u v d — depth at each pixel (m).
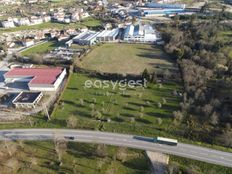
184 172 100.56
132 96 150.50
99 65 188.50
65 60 196.25
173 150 110.88
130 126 126.25
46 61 197.88
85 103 146.62
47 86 159.38
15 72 175.88
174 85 158.75
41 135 124.31
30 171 105.00
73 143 117.75
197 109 131.88
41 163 108.25
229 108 131.75
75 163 107.12
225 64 175.25
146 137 118.88
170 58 196.25
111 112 137.38
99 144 115.69
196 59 181.62
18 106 146.25
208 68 171.12
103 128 126.00
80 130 126.00
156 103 142.25
